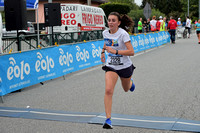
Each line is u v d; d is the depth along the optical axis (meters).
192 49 15.41
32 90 7.20
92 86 7.40
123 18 4.37
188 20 25.05
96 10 19.03
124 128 4.26
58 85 7.72
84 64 9.84
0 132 4.25
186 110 5.06
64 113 5.08
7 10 7.85
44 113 5.12
